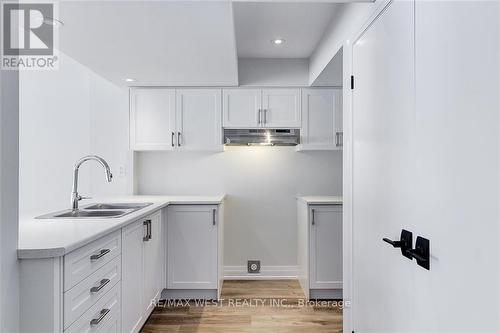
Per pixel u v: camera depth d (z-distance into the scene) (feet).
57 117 11.76
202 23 6.40
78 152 11.71
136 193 11.88
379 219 5.12
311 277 9.93
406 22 4.22
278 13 8.18
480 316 2.94
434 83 3.60
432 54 3.64
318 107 11.25
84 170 11.69
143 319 7.65
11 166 3.68
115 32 6.86
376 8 5.20
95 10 5.84
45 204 11.67
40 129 11.74
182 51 7.95
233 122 11.18
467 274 3.10
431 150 3.67
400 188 4.41
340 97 11.23
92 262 4.86
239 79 11.21
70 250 4.06
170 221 9.82
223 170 12.19
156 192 12.05
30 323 3.86
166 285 9.79
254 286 11.31
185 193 12.07
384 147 4.92
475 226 2.99
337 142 11.18
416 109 3.98
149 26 6.56
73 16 6.07
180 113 11.16
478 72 2.94
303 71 11.30
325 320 8.59
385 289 4.93
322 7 7.80
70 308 4.22
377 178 5.20
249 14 8.25
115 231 5.82
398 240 4.46
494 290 2.78
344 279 6.91
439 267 3.54
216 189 12.17
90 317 4.80
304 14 8.20
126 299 6.43
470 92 3.05
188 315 8.91
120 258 6.08
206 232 9.85
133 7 5.78
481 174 2.91
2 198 3.56
